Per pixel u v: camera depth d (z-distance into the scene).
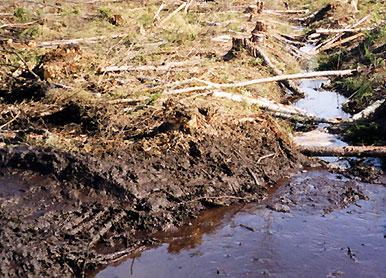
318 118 9.54
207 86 9.37
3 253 5.36
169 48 12.38
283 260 5.83
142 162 6.93
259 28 14.25
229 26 15.71
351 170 7.82
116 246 5.91
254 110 9.32
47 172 6.55
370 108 9.72
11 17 14.05
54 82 9.23
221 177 7.05
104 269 5.61
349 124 9.31
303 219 6.61
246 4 19.66
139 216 6.24
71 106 8.46
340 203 6.96
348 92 11.35
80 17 14.87
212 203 6.72
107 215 6.18
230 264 5.74
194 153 7.26
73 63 9.89
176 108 8.02
